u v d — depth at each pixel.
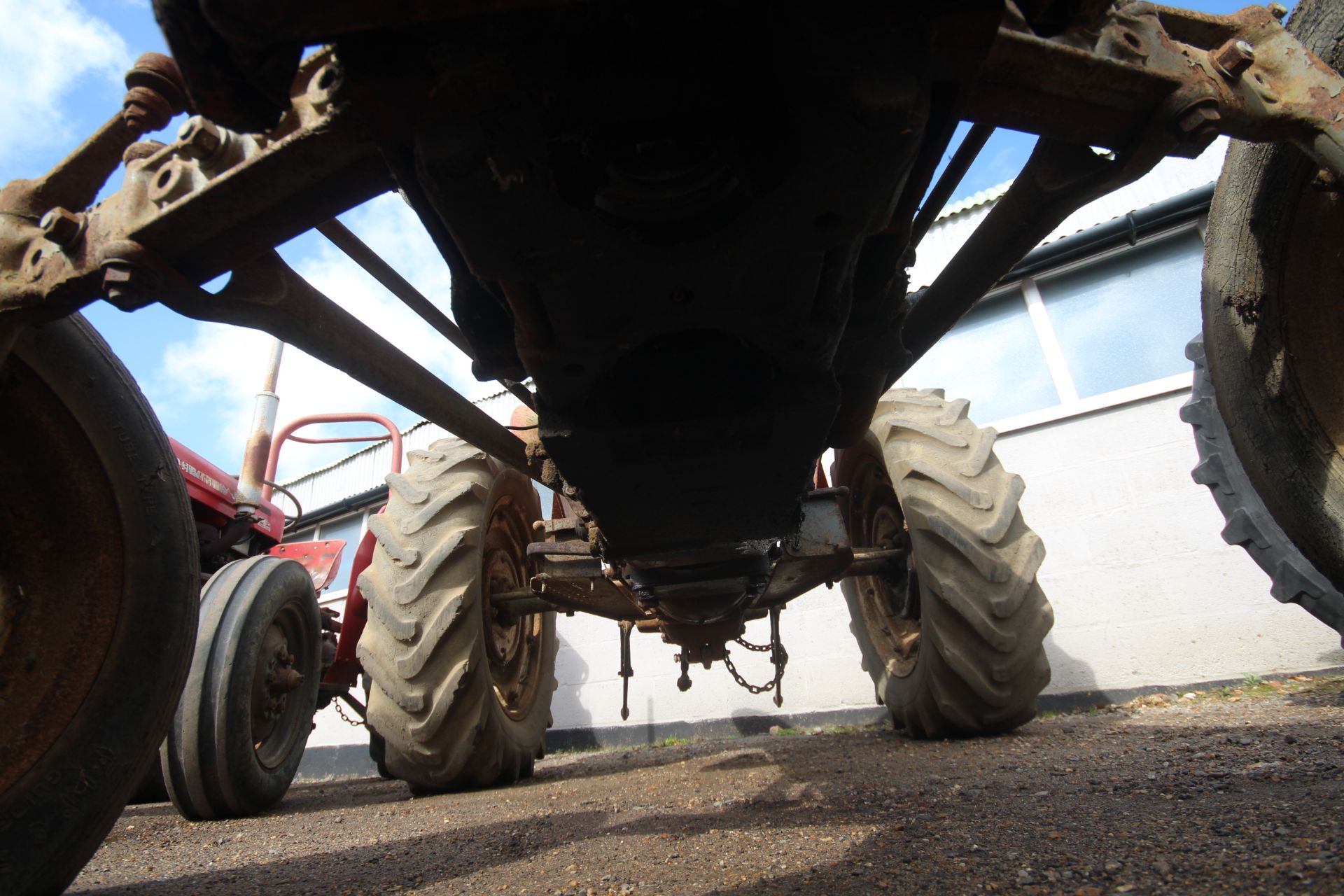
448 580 2.98
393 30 0.73
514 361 1.30
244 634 3.30
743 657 6.61
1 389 1.40
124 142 1.29
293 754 3.70
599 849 1.66
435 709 2.85
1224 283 1.72
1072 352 6.11
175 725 3.10
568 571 2.89
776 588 3.48
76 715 1.47
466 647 2.95
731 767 3.07
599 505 1.63
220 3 0.60
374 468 12.09
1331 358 1.67
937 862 1.22
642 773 3.33
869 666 3.99
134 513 1.57
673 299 1.02
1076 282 6.25
